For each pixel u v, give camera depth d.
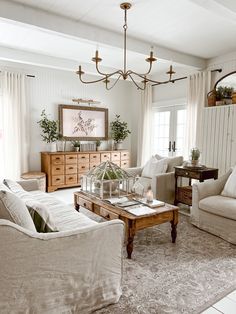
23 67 5.00
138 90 6.42
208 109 4.17
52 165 5.03
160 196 3.84
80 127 5.83
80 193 3.10
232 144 3.82
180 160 4.29
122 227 1.74
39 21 2.81
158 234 2.91
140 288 1.89
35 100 5.23
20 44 3.90
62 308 1.49
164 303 1.72
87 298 1.59
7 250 1.28
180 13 2.87
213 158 4.11
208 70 4.52
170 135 5.54
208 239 2.78
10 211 1.43
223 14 2.50
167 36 3.55
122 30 3.35
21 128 5.01
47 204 2.67
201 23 3.13
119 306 1.69
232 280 2.01
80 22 3.10
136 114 6.56
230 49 4.09
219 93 4.18
